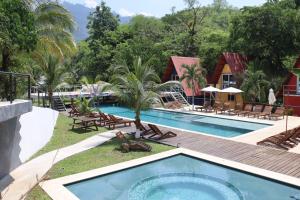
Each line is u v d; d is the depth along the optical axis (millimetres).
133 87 15156
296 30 28953
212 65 34094
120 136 14344
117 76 15500
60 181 9508
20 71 17703
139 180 10266
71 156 12297
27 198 8242
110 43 49250
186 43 46438
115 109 31188
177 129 18000
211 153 12812
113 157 12125
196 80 28078
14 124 10922
